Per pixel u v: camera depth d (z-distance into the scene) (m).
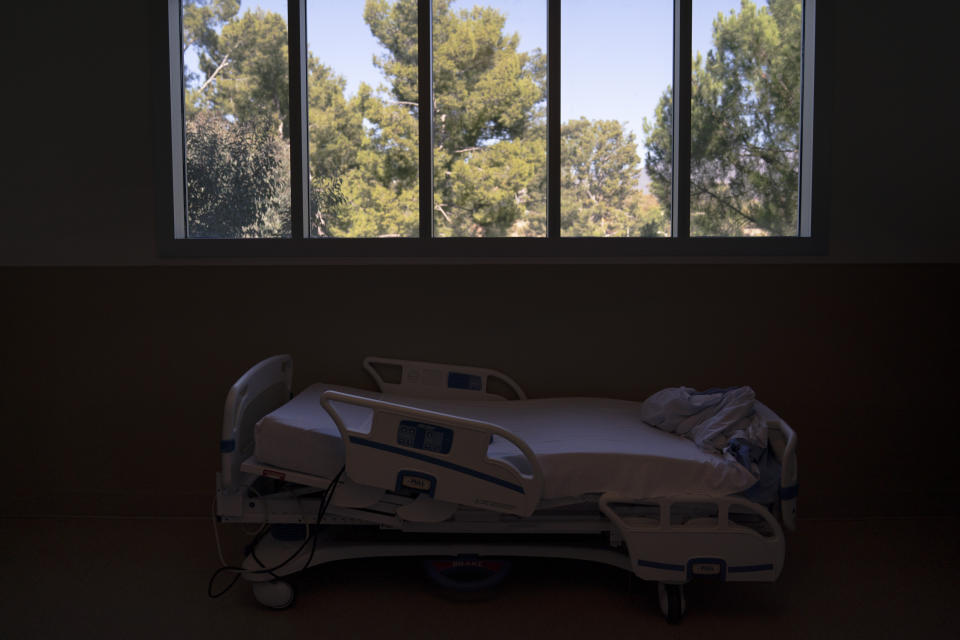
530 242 2.88
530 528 2.17
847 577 2.42
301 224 2.90
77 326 2.90
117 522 2.88
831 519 2.93
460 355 2.91
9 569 2.44
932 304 2.91
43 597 2.24
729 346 2.91
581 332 2.91
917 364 2.93
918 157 2.88
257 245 2.88
